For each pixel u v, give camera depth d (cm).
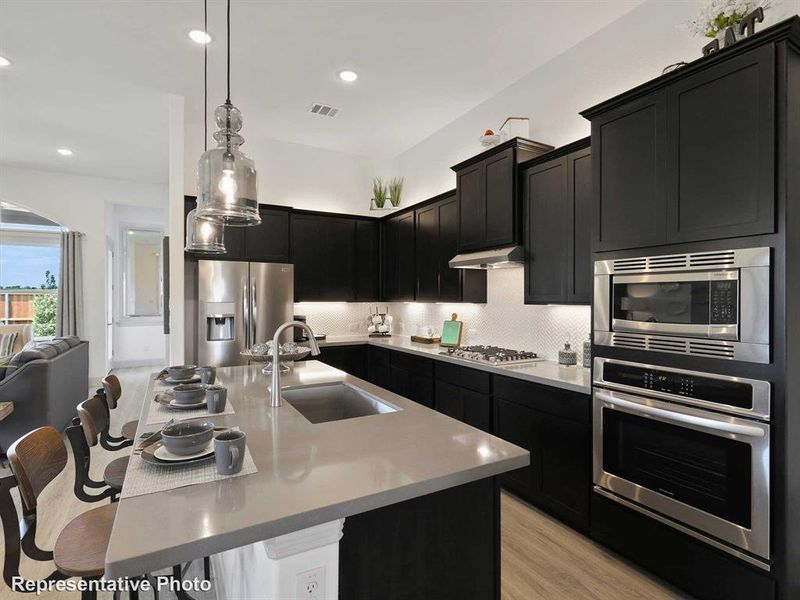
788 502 164
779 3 197
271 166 506
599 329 237
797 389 168
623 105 226
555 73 341
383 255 543
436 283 437
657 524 207
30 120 455
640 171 217
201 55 331
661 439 205
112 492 189
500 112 394
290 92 392
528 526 262
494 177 347
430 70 358
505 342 390
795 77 169
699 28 202
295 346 278
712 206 186
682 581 196
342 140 511
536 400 279
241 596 142
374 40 315
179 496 108
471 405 336
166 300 548
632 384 218
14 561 129
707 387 187
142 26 296
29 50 324
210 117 445
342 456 136
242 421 172
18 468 133
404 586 132
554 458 266
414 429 163
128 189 711
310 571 107
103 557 136
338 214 518
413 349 415
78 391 487
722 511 182
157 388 232
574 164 286
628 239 223
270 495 109
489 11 285
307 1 272
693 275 192
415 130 482
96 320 692
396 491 114
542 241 311
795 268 168
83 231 680
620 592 203
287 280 455
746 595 174
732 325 178
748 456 173
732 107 180
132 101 409
